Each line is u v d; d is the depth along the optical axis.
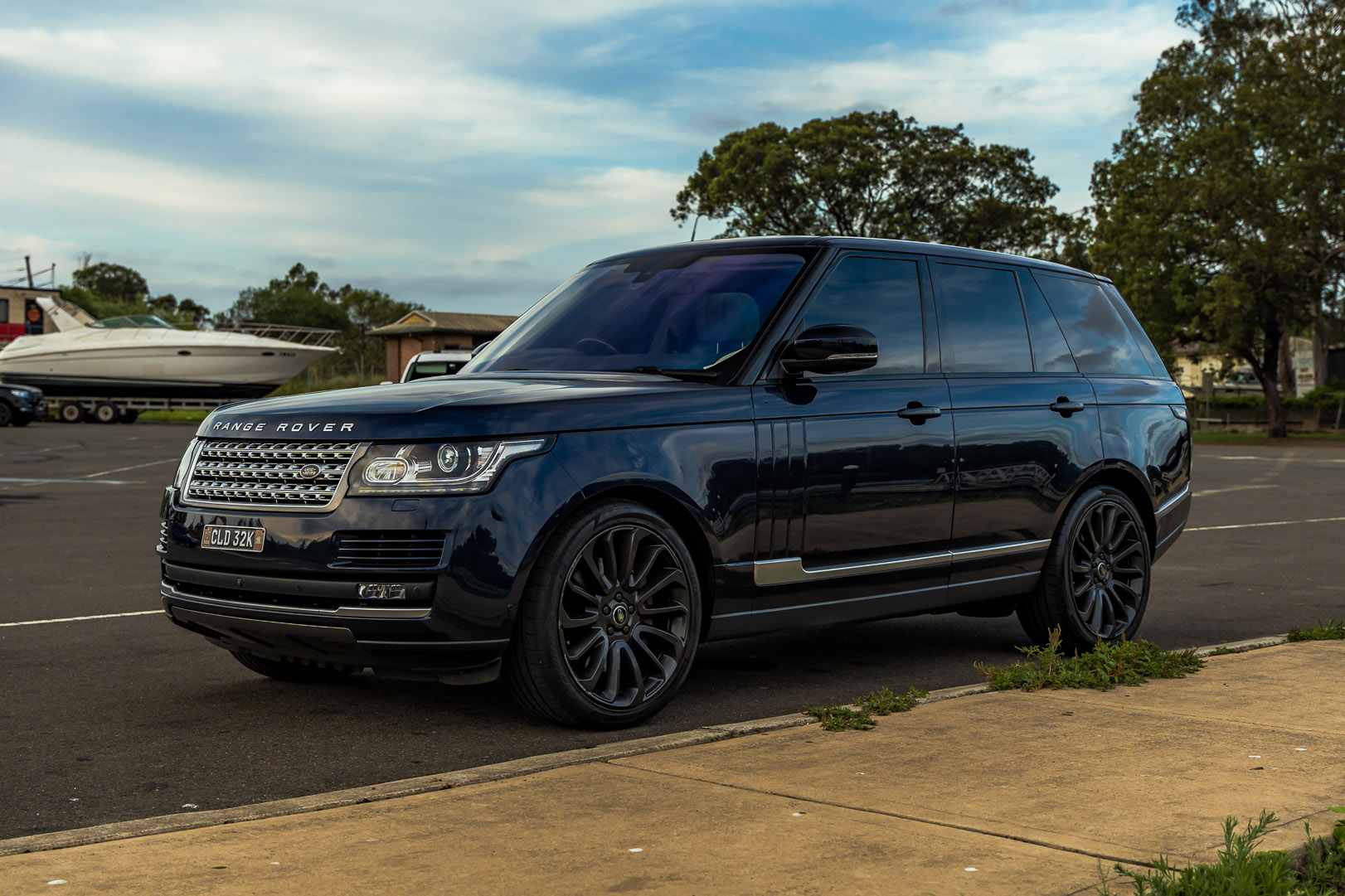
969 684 5.66
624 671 4.75
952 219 51.81
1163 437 6.80
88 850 3.15
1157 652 5.62
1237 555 11.07
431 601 4.28
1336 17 42.62
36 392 41.94
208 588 4.71
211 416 4.95
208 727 4.81
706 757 4.06
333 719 4.92
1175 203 43.88
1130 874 2.92
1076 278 6.78
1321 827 3.27
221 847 3.17
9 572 9.55
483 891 2.84
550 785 3.72
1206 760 3.99
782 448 5.04
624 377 5.07
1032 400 6.05
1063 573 6.15
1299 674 5.47
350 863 3.04
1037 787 3.68
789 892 2.82
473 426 4.38
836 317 5.42
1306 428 48.62
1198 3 46.00
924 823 3.32
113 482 19.33
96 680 5.70
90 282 112.88
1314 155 41.50
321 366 53.56
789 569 5.07
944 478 5.59
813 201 51.47
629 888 2.85
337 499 4.38
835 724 4.46
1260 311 42.66
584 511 4.52
